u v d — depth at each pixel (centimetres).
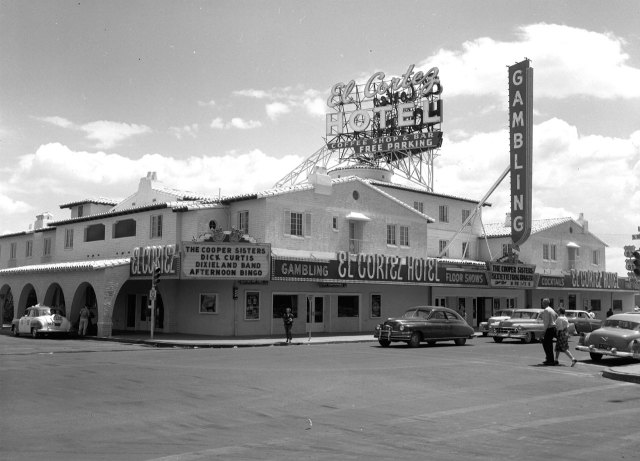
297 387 1427
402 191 4631
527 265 4778
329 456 802
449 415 1112
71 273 3553
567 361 2206
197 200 3953
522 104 4584
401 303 4181
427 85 4981
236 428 982
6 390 1334
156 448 839
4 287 4456
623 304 6219
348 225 3797
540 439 916
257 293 3394
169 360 2027
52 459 773
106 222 4050
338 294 3788
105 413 1087
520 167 4603
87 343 2928
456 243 5034
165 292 3531
